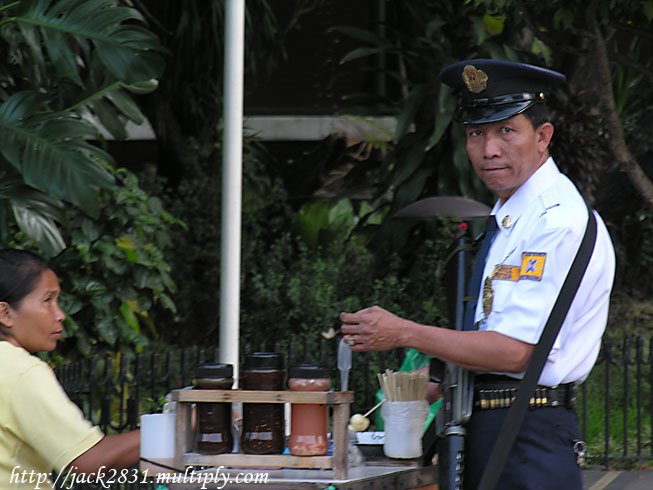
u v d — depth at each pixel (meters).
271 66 23.05
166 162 22.03
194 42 20.88
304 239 20.86
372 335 6.28
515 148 6.47
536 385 6.19
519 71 6.46
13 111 10.77
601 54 15.92
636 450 15.41
